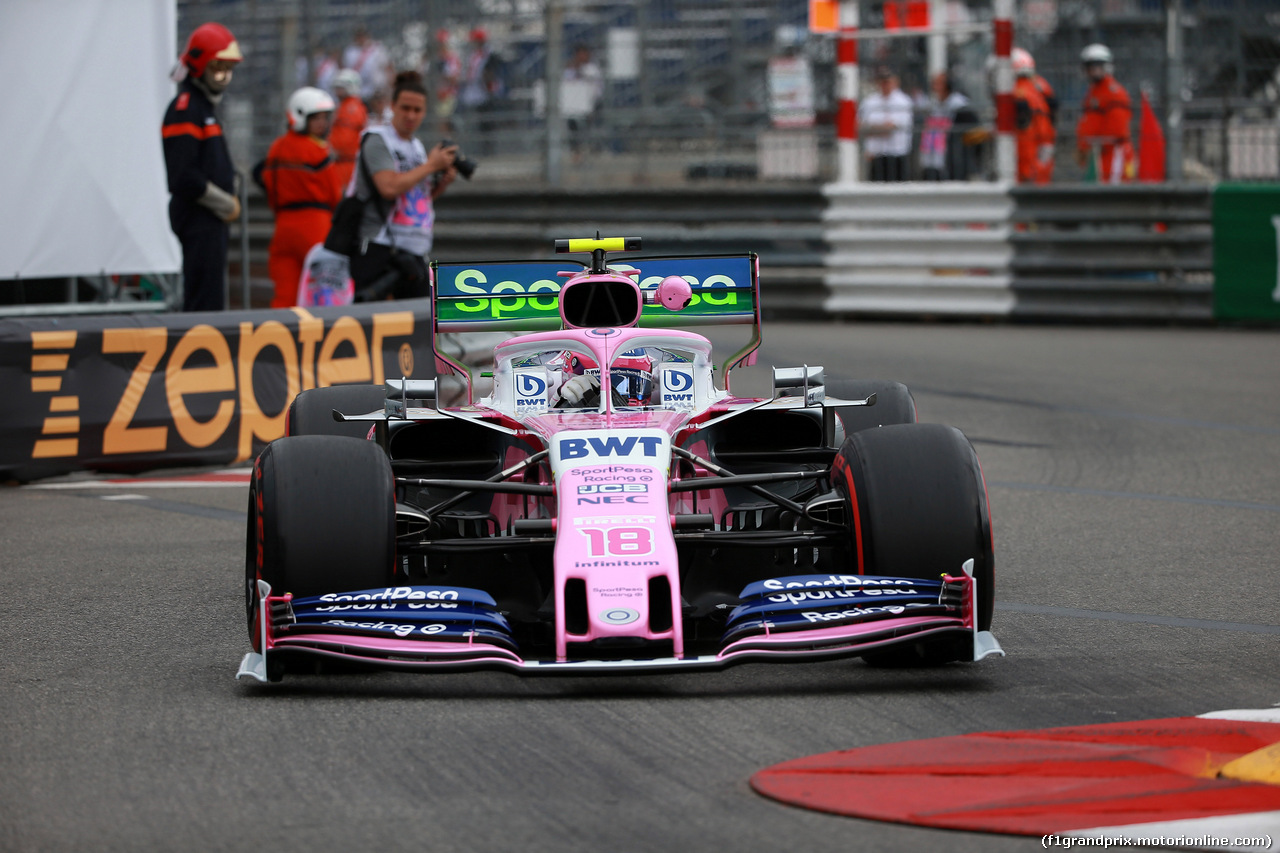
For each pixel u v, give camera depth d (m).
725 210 62.09
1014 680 17.45
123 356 34.16
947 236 60.16
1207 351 52.25
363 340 37.94
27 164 40.62
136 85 42.16
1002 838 12.36
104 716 16.28
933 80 68.00
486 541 17.92
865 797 13.26
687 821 12.89
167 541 26.86
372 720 16.00
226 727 15.80
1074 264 59.00
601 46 70.19
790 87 70.00
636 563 16.64
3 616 21.22
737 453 20.39
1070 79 69.25
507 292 23.02
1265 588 22.64
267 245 65.62
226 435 35.41
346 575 17.28
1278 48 63.91
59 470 33.34
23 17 40.34
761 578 19.94
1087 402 42.00
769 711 16.17
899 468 17.80
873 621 16.77
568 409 20.36
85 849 12.47
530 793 13.66
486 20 68.69
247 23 66.00
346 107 56.84
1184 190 57.97
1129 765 13.86
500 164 66.88
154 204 42.62
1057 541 26.44
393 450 21.12
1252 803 12.86
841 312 61.59
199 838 12.67
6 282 44.28
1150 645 19.19
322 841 12.56
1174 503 29.86
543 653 17.72
